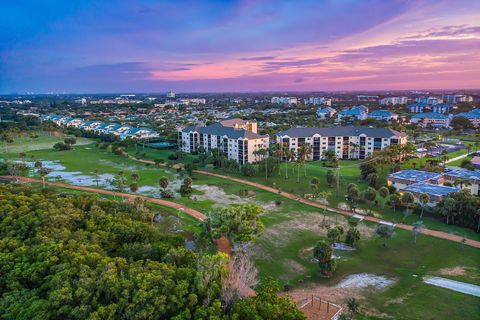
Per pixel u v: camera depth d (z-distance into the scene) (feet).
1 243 193.36
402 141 550.36
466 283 202.49
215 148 579.89
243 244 229.04
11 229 215.10
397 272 217.36
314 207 340.39
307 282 207.51
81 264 170.19
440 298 187.93
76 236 208.33
